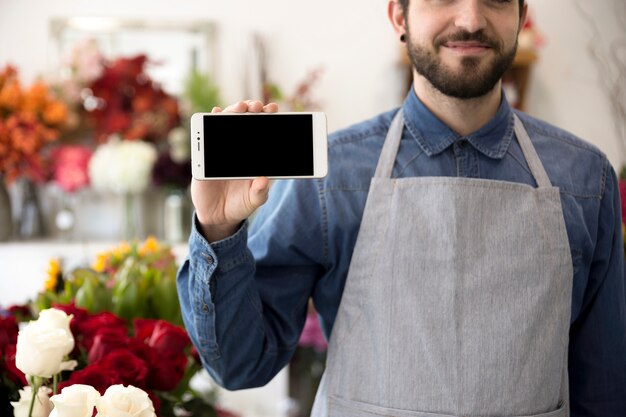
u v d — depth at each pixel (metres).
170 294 1.73
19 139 3.69
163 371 1.39
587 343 1.42
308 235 1.34
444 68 1.25
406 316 1.28
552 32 4.02
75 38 4.08
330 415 1.32
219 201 1.18
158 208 4.10
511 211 1.29
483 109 1.34
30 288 3.79
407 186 1.31
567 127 4.04
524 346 1.26
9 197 3.92
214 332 1.26
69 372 1.42
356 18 4.09
